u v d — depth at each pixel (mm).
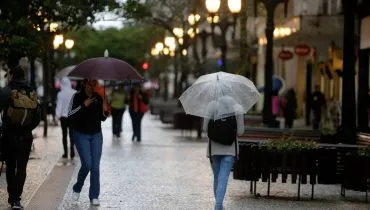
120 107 45188
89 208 19078
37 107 18531
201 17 52906
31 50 28359
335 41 55188
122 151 35969
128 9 35688
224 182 18219
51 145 37781
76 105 19422
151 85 141125
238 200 21047
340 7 48094
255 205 20188
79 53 90312
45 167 27672
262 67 90438
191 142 43188
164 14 57375
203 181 24984
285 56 62062
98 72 19828
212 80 18547
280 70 88438
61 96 30750
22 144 18203
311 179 21484
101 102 19578
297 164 21328
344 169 21391
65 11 30266
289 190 23453
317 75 68000
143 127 60188
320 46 62750
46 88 52688
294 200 21328
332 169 21641
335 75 59094
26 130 18359
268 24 34344
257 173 21625
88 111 19328
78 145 19453
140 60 122688
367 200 21656
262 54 89375
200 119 46562
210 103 18359
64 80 30844
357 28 44656
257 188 23641
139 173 26906
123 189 22734
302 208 19875
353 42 26938
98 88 20359
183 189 22984
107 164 29750
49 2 28375
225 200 21000
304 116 75562
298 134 28484
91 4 30781
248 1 46531
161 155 34188
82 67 20016
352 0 26797
